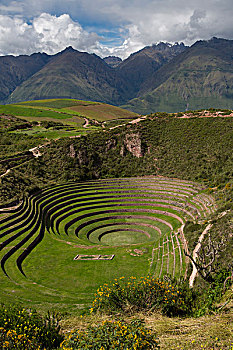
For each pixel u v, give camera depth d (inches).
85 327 624.1
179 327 561.6
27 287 1309.1
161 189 2812.5
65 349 450.3
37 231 1957.4
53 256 1717.5
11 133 4040.4
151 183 2965.1
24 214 1995.6
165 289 780.6
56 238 1955.0
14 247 1669.5
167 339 502.9
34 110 6456.7
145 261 1696.6
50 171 2989.7
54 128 4562.0
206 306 705.0
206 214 2018.9
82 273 1547.7
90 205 2591.0
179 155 3265.3
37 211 2164.1
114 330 471.2
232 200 1972.2
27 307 1062.4
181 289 828.6
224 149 3016.7
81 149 3319.4
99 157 3432.6
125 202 2659.9
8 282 1328.7
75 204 2544.3
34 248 1790.1
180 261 1539.1
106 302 751.1
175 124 3794.3
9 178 2449.6
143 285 780.6
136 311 722.8
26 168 2859.3
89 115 6515.8
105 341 452.8
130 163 3388.3
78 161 3233.3
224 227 1454.2
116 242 2100.1
